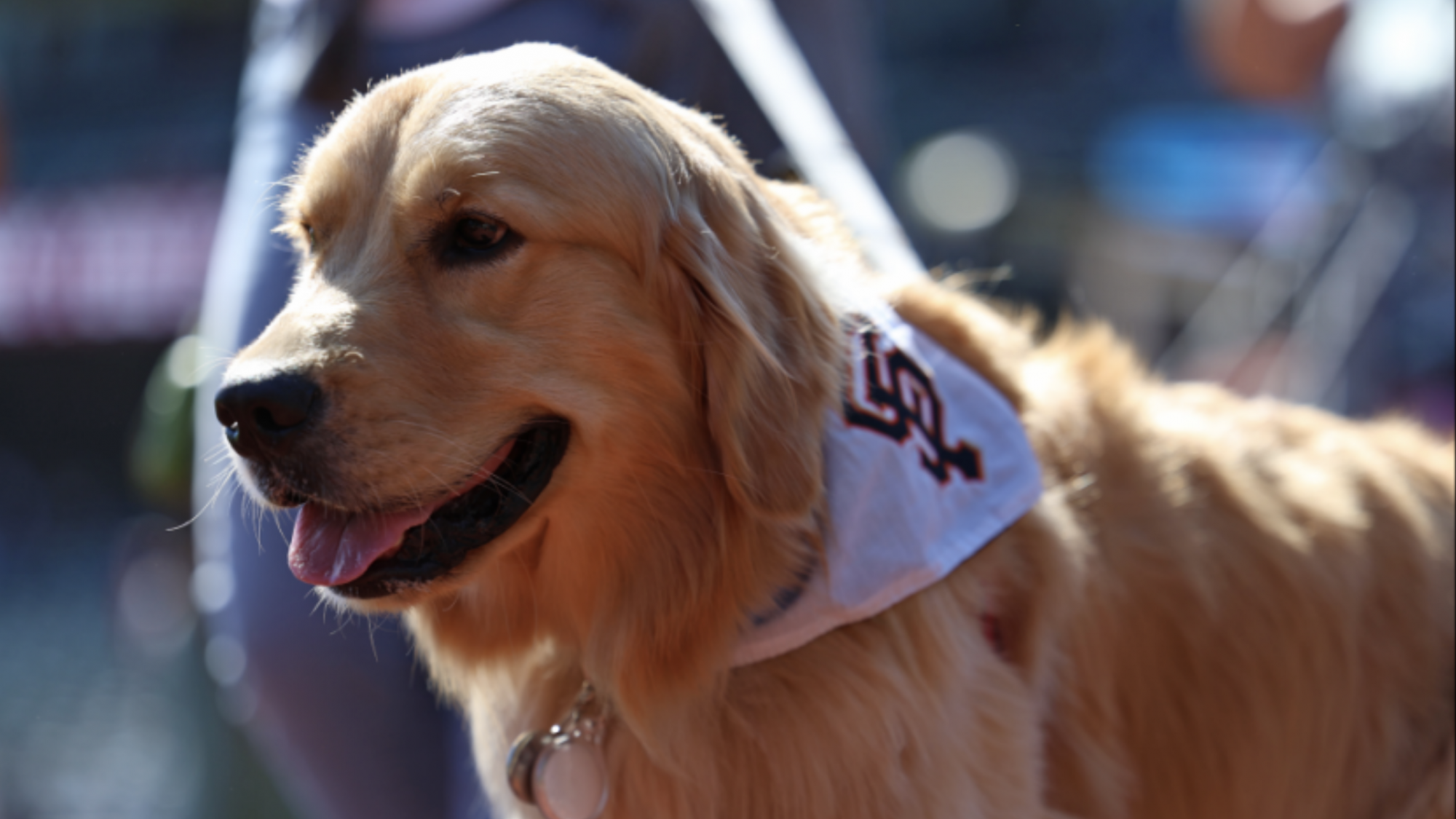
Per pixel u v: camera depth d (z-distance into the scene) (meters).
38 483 13.16
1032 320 3.25
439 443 2.31
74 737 7.32
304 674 3.40
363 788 3.55
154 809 6.32
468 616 2.71
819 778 2.43
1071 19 16.38
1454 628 3.21
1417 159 5.65
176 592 6.12
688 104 3.66
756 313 2.42
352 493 2.28
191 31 17.08
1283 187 9.97
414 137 2.39
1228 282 8.91
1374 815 3.19
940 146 11.91
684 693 2.49
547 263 2.35
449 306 2.35
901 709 2.42
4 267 11.83
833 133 3.42
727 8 3.68
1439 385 5.75
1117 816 2.85
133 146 15.19
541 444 2.44
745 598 2.47
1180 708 2.97
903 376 2.62
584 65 2.48
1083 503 2.86
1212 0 7.86
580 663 2.71
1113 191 11.20
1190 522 2.98
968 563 2.60
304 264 2.72
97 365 13.75
